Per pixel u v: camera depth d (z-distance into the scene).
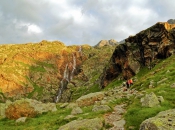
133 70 96.50
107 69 128.50
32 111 35.88
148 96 24.56
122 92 40.94
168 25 90.44
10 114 36.50
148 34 97.06
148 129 14.82
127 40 112.62
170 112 17.11
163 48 84.00
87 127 19.08
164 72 46.09
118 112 25.08
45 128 24.75
